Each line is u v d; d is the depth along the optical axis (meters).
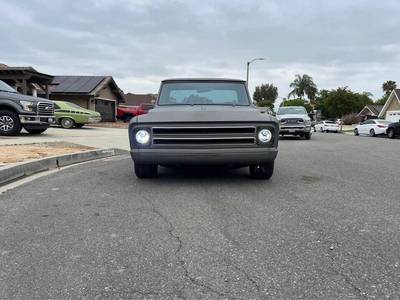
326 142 19.62
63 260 3.53
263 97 116.44
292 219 4.73
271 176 7.15
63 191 6.21
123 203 5.46
